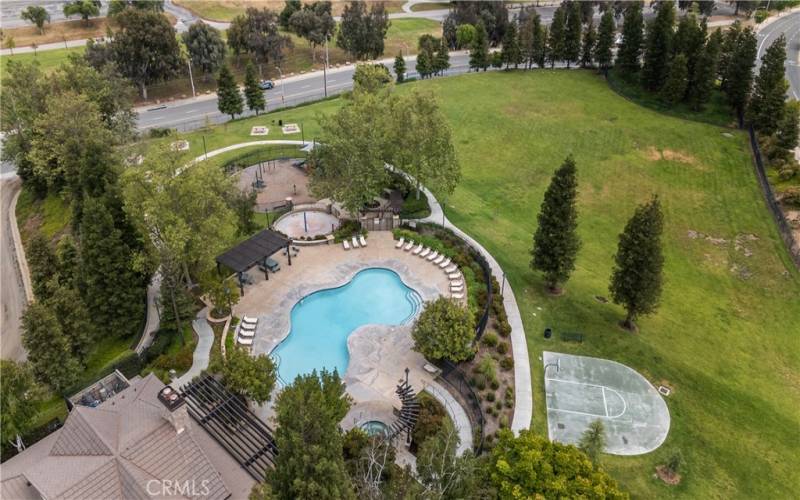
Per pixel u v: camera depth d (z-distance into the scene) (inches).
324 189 2559.1
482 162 3277.6
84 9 5457.7
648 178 3169.3
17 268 2610.7
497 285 2273.6
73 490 1176.8
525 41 4569.4
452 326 1845.5
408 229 2615.7
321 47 5423.2
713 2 5743.1
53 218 2901.1
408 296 2249.0
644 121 3740.2
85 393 1720.0
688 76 3831.2
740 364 2053.4
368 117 2613.2
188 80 4633.4
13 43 4884.4
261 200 2819.9
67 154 2485.2
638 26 4170.8
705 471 1644.9
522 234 2669.8
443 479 1290.6
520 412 1774.1
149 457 1264.8
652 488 1581.0
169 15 5915.4
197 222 2001.7
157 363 1845.5
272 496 1171.3
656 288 2020.2
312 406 1255.5
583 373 1940.2
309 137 3506.4
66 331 1790.1
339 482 1174.3
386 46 5516.7
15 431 1475.1
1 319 2315.5
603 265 2529.5
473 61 4623.5
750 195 3006.9
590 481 1261.1
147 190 1980.8
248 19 4734.3
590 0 5600.4
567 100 4055.1
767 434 1782.7
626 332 2130.9
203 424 1533.0
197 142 3412.9
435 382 1850.4
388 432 1621.6
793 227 2736.2
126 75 4077.3
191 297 2038.6
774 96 3351.4
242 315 2107.5
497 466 1290.6
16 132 3245.6
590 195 3031.5
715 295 2397.9
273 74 4842.5
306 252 2463.1
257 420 1583.4
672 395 1884.8
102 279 1914.4
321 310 2169.0
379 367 1900.8
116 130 3125.0
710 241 2714.1
